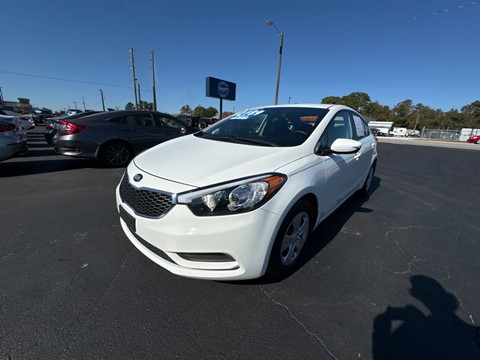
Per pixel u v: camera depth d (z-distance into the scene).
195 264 1.80
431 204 4.44
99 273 2.19
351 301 1.98
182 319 1.76
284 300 1.96
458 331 1.74
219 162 2.00
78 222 3.12
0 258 2.36
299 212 2.13
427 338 1.67
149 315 1.78
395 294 2.07
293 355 1.54
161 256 1.92
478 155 13.99
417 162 10.04
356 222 3.44
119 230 2.95
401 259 2.59
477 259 2.65
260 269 1.83
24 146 5.46
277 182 1.85
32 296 1.91
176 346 1.57
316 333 1.69
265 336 1.66
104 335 1.61
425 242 2.99
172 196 1.75
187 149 2.43
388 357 1.54
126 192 2.11
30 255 2.42
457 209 4.23
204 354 1.53
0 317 1.71
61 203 3.73
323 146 2.52
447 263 2.56
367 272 2.35
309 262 2.46
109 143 5.86
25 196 4.00
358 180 3.74
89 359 1.46
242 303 1.91
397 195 4.90
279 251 1.97
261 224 1.75
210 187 1.72
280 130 2.69
